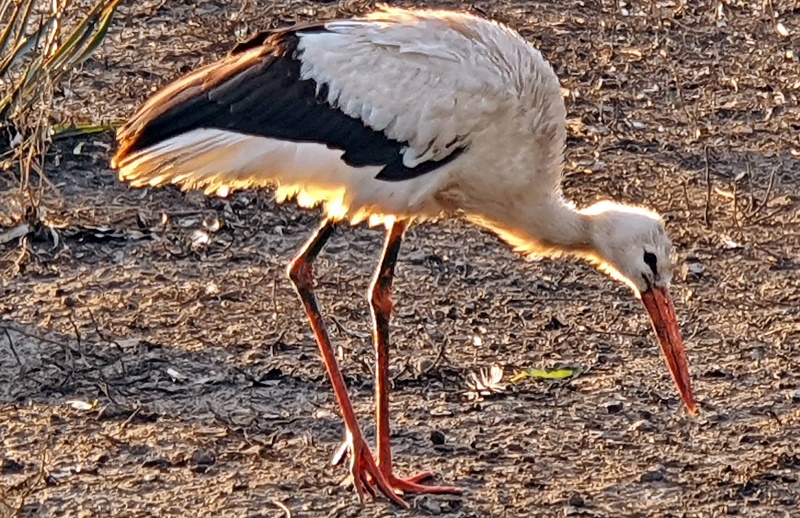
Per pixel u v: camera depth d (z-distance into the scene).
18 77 15.52
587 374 11.96
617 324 12.74
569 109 16.69
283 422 11.20
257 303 12.89
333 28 10.72
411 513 10.15
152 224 14.02
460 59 10.63
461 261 13.67
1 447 10.70
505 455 10.84
